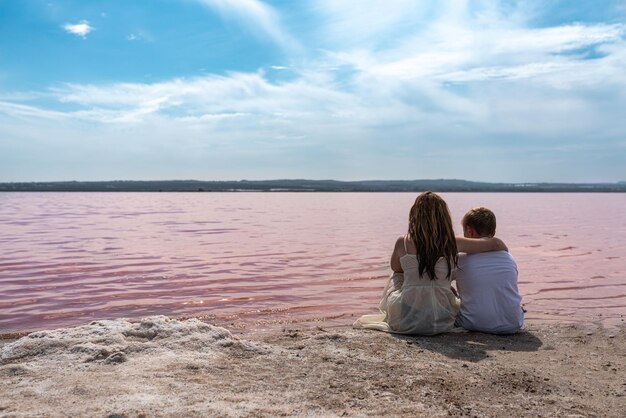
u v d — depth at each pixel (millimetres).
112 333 4281
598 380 3816
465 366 4047
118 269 10867
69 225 24047
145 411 2844
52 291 8531
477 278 5352
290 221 28094
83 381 3318
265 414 2902
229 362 3885
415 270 5156
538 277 9820
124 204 57250
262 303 7641
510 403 3250
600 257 12922
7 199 77375
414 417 2967
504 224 25969
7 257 12578
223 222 27000
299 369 3812
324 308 7301
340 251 14172
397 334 5148
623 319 6383
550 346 4914
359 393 3338
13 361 3799
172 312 7070
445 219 5172
